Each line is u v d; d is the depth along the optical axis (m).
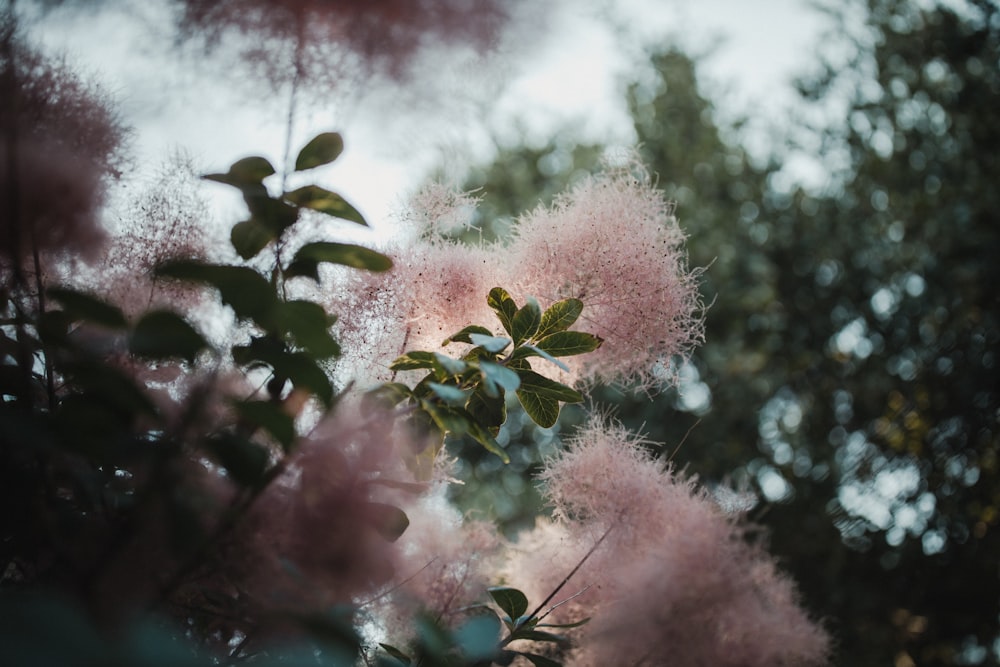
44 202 0.55
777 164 3.39
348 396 0.63
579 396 0.69
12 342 0.57
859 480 2.67
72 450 0.48
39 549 0.53
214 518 0.53
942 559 2.47
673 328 0.75
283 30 0.52
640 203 0.77
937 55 3.00
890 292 2.98
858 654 2.30
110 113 0.57
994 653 2.42
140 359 0.57
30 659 0.26
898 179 3.05
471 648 0.53
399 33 0.51
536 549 0.85
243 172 0.58
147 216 0.63
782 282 3.18
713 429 2.79
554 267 0.74
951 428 2.64
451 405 0.62
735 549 0.80
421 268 0.71
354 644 0.46
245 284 0.51
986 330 2.72
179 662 0.28
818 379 2.95
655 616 0.76
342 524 0.55
